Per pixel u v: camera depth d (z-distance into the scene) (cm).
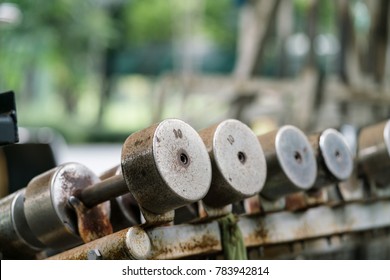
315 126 854
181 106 941
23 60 1325
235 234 240
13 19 515
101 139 1820
